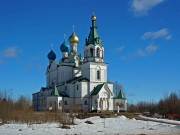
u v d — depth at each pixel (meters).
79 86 134.00
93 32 139.75
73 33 152.75
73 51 151.62
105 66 138.00
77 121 77.88
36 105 161.62
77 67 148.75
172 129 62.69
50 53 161.75
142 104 167.75
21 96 110.88
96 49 137.50
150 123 80.25
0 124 66.94
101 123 75.75
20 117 72.81
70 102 135.50
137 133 55.44
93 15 140.62
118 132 56.97
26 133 52.47
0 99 93.44
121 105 136.00
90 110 128.25
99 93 130.25
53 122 73.44
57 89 145.12
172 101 132.88
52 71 156.75
